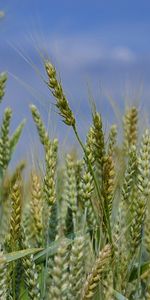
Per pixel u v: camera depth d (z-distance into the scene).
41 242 0.94
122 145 1.21
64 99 0.94
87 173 0.96
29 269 0.85
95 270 0.76
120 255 0.94
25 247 0.89
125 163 1.10
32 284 0.85
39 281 0.90
